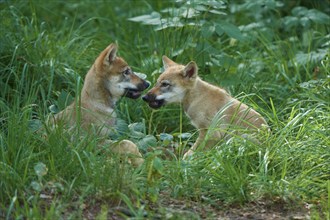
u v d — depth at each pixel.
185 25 14.25
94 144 10.46
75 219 8.97
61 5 18.61
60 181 9.74
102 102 11.62
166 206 9.68
